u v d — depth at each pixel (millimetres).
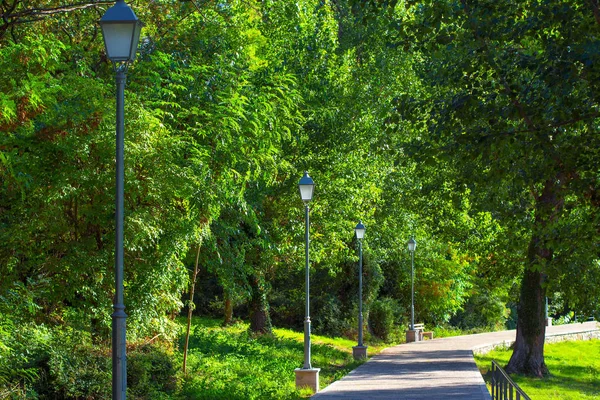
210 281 37031
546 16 9406
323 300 36438
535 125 9789
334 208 23484
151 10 17344
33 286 11578
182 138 14234
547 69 9180
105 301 12227
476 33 9922
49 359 10812
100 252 12125
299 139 22406
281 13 24469
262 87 18203
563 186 10836
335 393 15781
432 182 23688
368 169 24734
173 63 15141
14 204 11469
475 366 22938
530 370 24203
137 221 11656
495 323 52906
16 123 10477
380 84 26781
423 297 43812
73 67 14492
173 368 14297
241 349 21469
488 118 9914
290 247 23547
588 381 24109
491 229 25422
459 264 43250
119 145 8023
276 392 15523
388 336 38031
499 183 11141
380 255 33094
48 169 11125
